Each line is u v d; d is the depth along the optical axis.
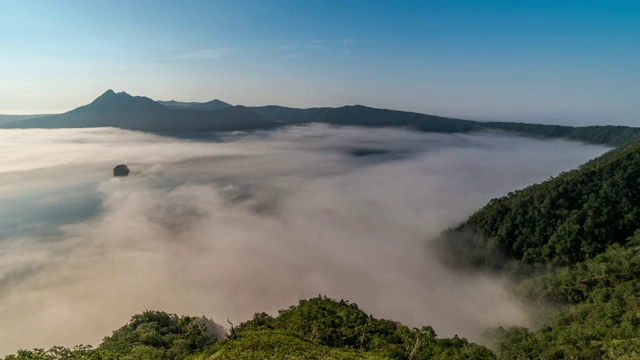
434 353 69.81
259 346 60.94
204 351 67.81
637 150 130.88
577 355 65.56
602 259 100.19
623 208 114.94
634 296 78.69
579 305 90.25
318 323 81.81
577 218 118.00
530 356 75.00
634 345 61.06
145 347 78.38
